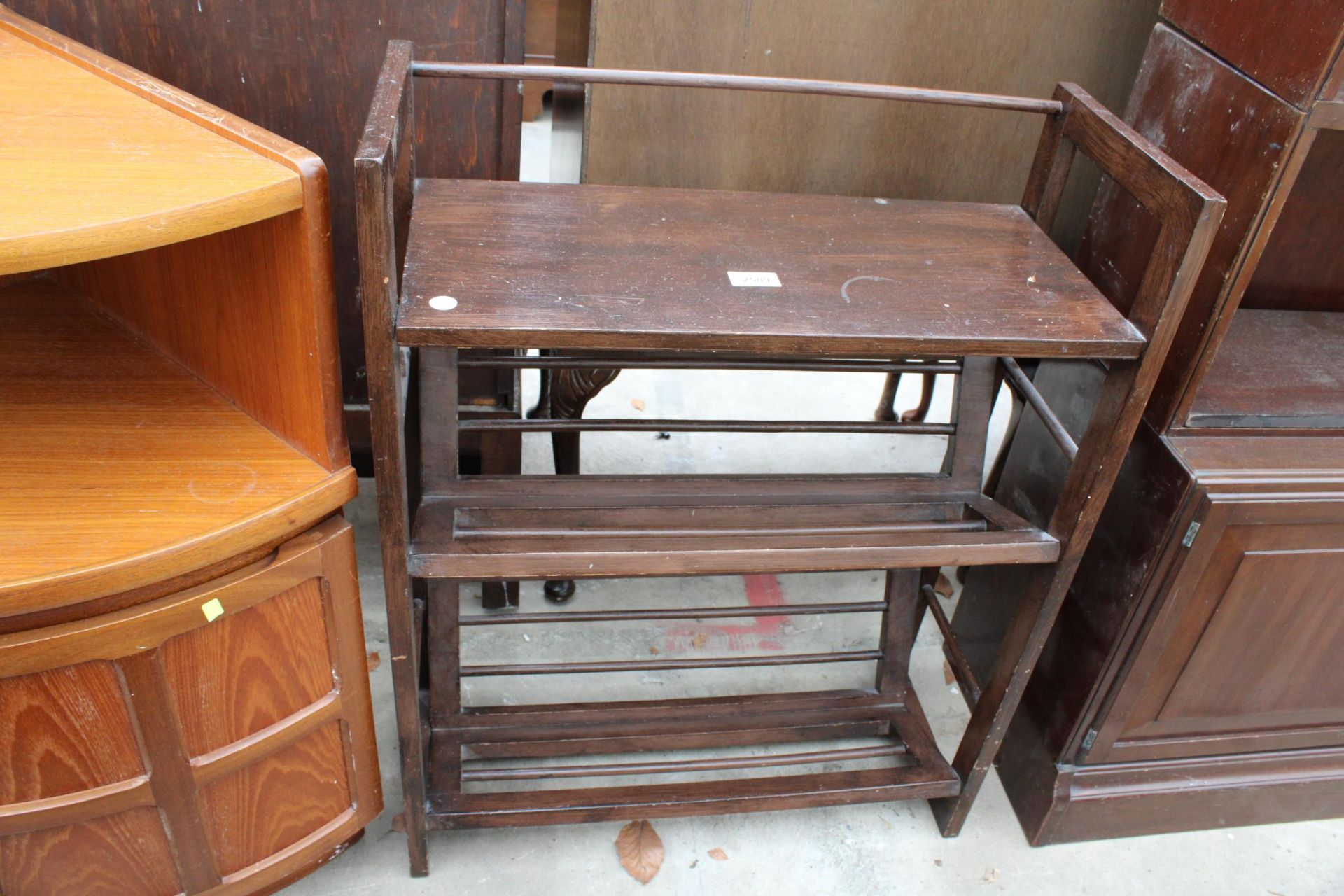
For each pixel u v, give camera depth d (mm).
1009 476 1979
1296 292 1829
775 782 1672
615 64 1712
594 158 1806
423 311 1103
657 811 1618
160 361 1414
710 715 1826
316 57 1550
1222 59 1368
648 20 1672
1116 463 1314
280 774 1399
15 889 1283
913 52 1757
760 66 1744
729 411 2809
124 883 1356
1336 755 1818
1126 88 1841
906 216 1491
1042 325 1226
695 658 1912
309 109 1600
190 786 1296
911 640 1866
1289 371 1607
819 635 2197
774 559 1328
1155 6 1742
